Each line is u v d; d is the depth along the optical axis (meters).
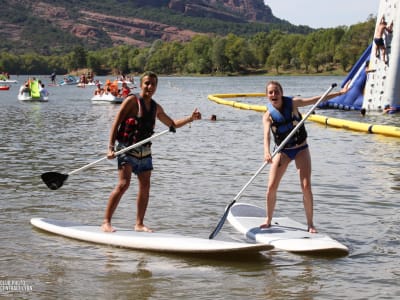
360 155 14.21
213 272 6.11
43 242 7.07
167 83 105.25
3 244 6.97
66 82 99.88
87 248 6.87
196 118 7.44
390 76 26.14
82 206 8.90
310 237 7.05
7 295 5.48
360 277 5.95
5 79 117.50
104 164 12.92
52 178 7.56
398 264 6.34
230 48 184.75
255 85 85.88
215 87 77.81
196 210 8.65
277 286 5.71
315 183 10.70
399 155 14.09
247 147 15.96
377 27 26.44
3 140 17.72
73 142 17.19
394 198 9.42
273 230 7.37
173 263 6.38
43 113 30.70
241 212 8.20
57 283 5.77
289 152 7.19
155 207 8.81
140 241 6.80
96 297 5.44
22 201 9.22
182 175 11.56
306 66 173.50
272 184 7.30
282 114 7.15
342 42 165.50
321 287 5.68
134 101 7.06
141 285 5.73
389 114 25.55
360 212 8.55
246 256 6.61
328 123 22.03
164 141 17.38
